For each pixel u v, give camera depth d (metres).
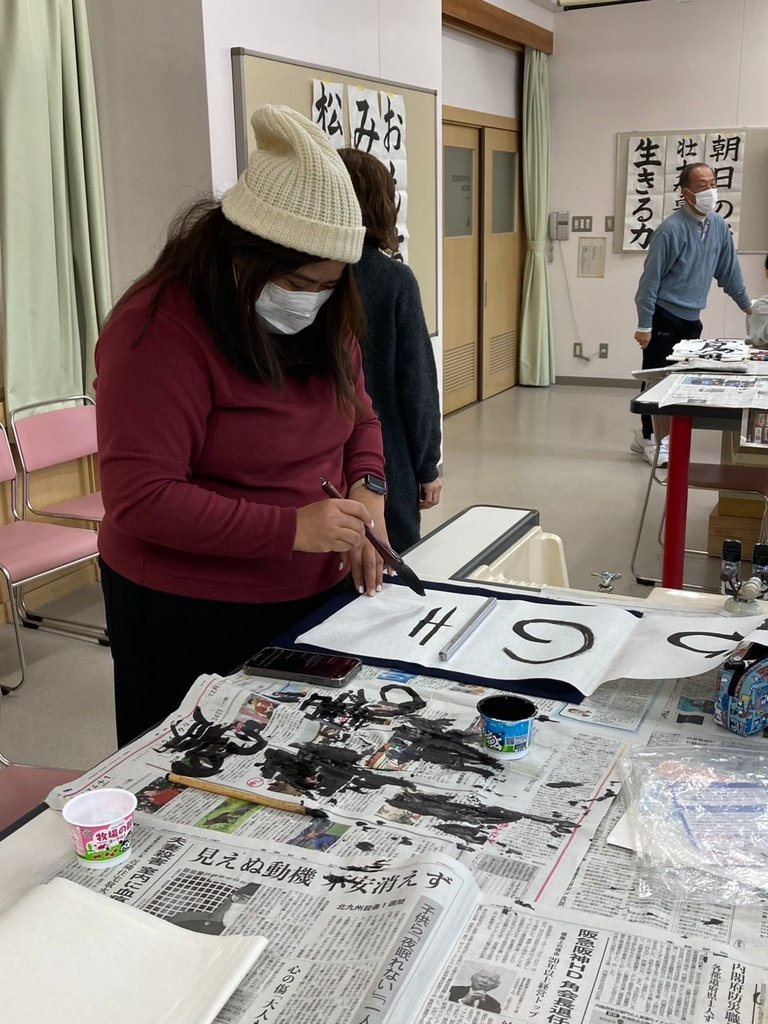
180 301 1.23
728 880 0.84
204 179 3.25
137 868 0.87
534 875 0.85
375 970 0.73
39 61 3.04
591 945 0.76
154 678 1.43
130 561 1.39
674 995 0.71
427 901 0.78
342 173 1.15
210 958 0.74
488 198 7.05
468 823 0.93
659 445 3.65
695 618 1.35
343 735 1.09
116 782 1.01
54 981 0.72
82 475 3.63
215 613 1.38
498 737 1.04
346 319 1.35
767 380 3.16
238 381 1.28
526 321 7.77
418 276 4.70
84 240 3.31
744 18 6.74
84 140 3.25
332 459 1.47
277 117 1.15
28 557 2.79
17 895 0.84
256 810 0.96
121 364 1.22
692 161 7.11
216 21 3.17
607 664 1.23
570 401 7.29
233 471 1.34
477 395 7.41
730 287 5.38
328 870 0.86
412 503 2.41
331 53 3.80
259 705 1.15
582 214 7.56
